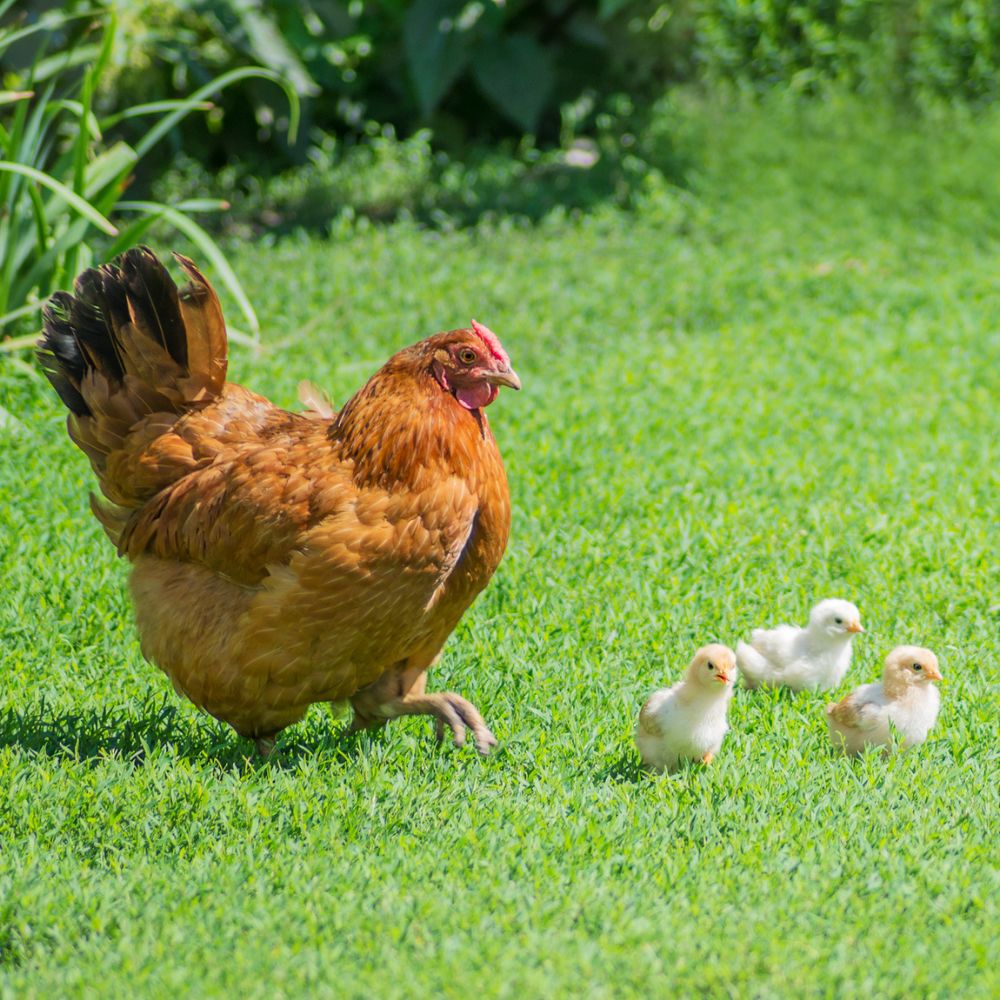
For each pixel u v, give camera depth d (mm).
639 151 25047
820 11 26469
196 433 8031
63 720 8617
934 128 26094
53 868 6898
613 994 5918
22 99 14508
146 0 21859
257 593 7656
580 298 19016
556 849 7230
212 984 5887
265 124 24719
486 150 26141
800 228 22641
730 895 6707
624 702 9094
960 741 8648
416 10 25172
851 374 16766
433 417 7535
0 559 11039
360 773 8055
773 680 9539
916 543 11695
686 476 13383
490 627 10281
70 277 14711
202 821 7461
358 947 6215
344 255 20000
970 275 20734
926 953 6211
